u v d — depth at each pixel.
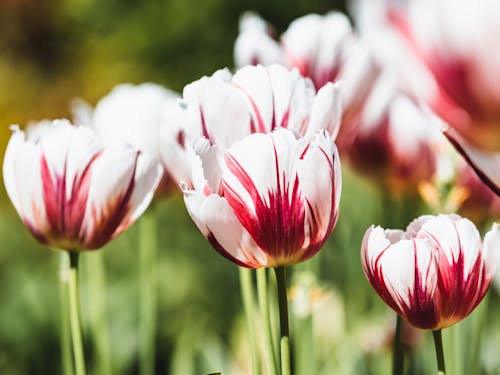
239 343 1.49
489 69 0.52
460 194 0.82
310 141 0.63
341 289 1.59
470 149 0.55
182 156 0.70
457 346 0.86
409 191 1.09
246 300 0.78
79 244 0.72
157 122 0.93
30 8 5.98
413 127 1.04
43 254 2.81
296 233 0.63
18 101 5.42
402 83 0.55
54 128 0.71
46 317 1.63
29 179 0.71
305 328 0.92
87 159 0.70
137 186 0.72
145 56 5.42
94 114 0.95
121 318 1.69
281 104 0.64
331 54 0.81
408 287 0.62
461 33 0.52
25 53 5.70
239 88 0.64
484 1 0.51
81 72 5.60
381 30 0.53
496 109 0.53
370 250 0.63
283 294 0.64
